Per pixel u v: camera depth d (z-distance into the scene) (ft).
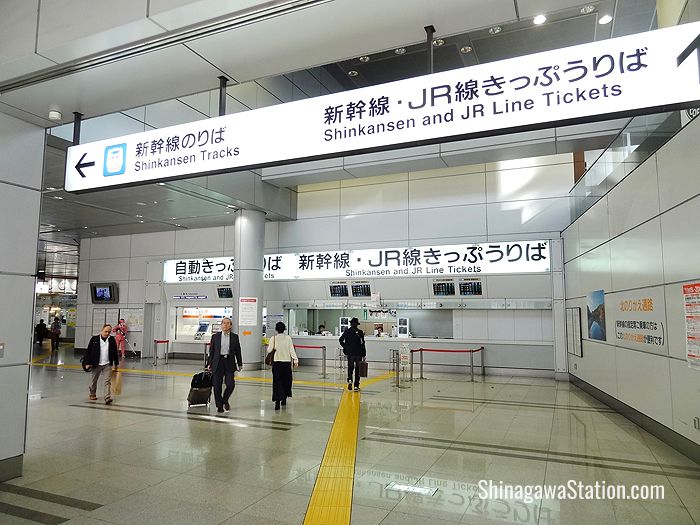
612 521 12.10
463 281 42.52
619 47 8.64
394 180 46.14
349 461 17.01
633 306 21.98
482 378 39.83
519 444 19.27
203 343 55.31
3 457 14.90
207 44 11.50
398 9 10.18
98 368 28.78
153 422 23.26
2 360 14.93
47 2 11.98
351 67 37.06
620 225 23.65
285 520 12.13
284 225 50.21
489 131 9.37
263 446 18.95
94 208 44.39
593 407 26.91
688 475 15.43
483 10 10.24
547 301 40.37
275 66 12.57
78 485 14.61
